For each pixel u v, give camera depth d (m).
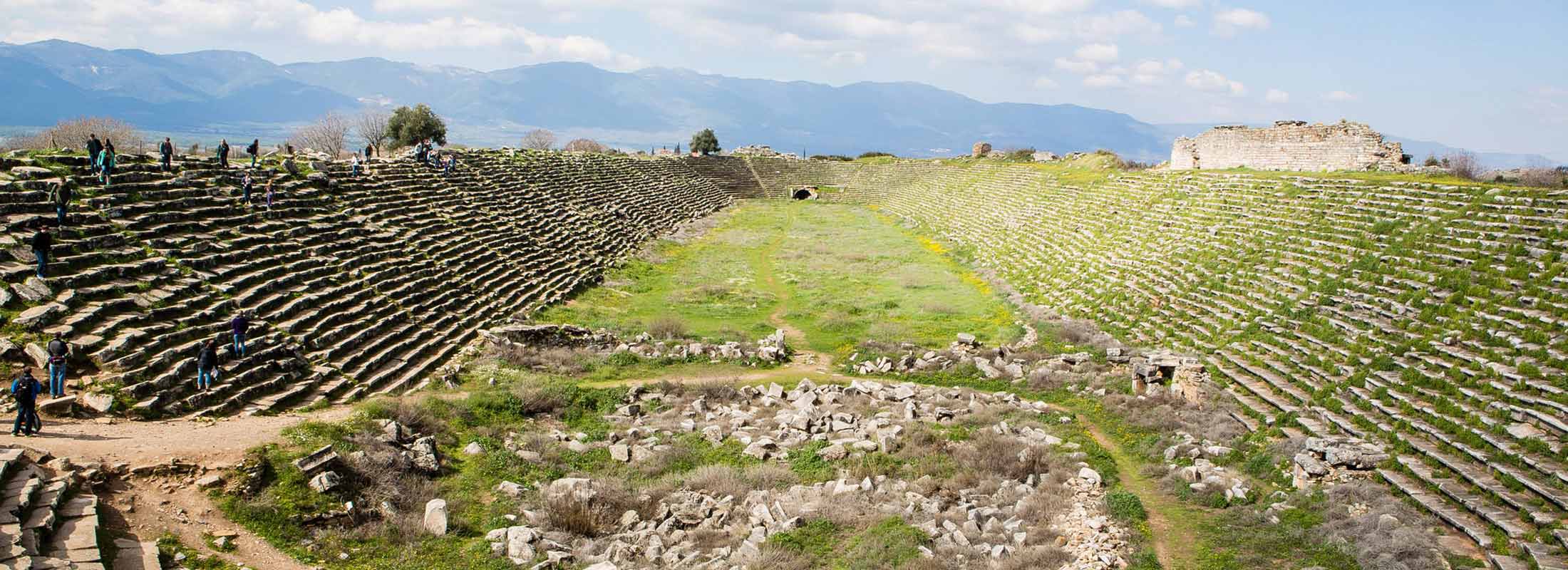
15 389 19.70
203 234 35.34
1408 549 17.55
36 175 32.38
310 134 107.81
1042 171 92.69
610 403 31.03
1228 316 36.62
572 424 28.92
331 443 21.36
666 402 31.61
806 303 52.75
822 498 21.69
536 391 30.20
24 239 28.08
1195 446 25.56
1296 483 22.23
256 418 24.03
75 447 19.27
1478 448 21.50
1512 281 29.84
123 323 26.28
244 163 46.78
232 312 30.38
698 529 20.02
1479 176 47.12
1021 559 17.55
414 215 52.12
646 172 108.00
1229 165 65.31
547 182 78.69
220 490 18.39
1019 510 20.84
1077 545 18.62
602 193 85.50
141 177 36.84
